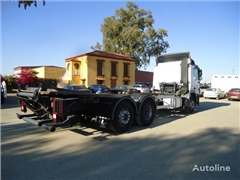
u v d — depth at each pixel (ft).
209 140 17.67
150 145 15.92
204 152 14.56
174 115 31.45
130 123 20.42
